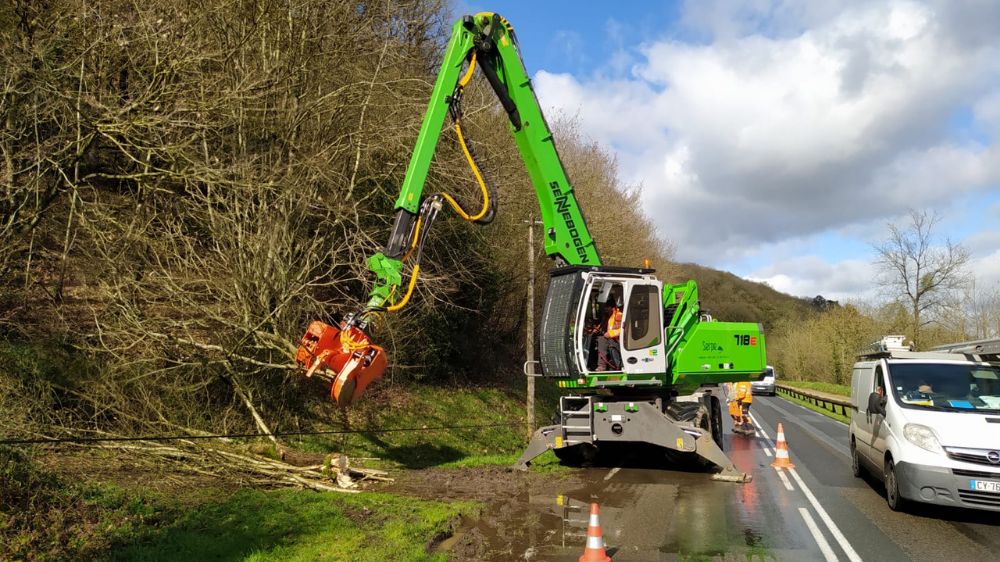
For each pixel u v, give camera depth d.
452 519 7.92
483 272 19.91
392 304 9.09
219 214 11.17
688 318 12.67
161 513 7.45
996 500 7.84
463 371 21.36
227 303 11.54
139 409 10.48
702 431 11.41
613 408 11.80
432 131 9.48
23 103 10.16
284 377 12.62
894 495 8.92
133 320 10.40
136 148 10.72
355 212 12.42
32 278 10.95
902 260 37.53
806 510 9.02
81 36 10.73
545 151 11.23
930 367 9.66
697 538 7.53
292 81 12.52
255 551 6.36
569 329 11.24
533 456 12.04
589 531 6.18
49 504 6.84
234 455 9.75
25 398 9.03
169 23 11.02
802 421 24.77
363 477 10.51
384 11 14.62
